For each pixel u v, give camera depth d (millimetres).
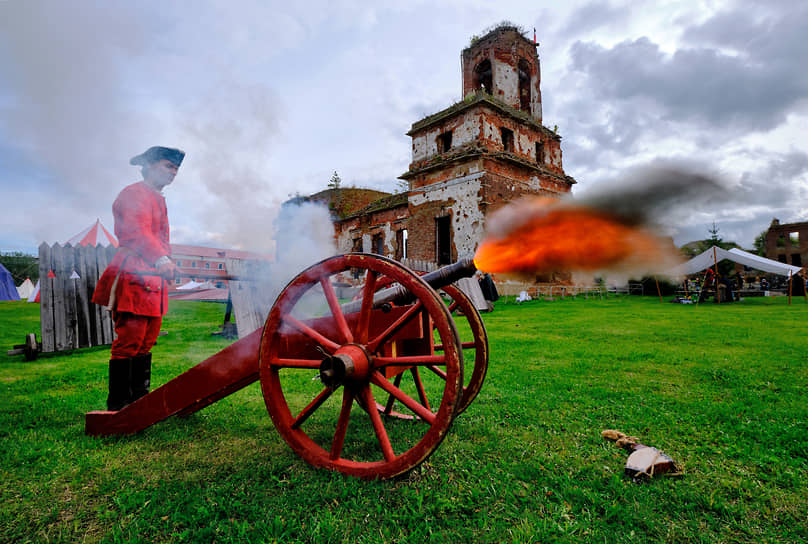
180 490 1820
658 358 4824
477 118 18016
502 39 20312
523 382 3715
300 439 2033
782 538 1454
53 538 1505
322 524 1504
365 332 2004
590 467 1987
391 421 2764
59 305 5977
